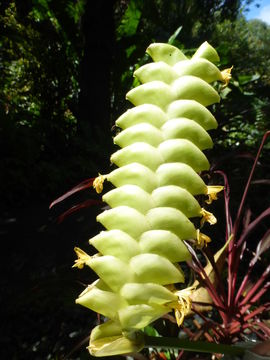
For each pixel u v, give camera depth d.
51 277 1.62
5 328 3.19
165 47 0.80
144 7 12.26
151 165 0.71
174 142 0.71
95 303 0.65
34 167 8.40
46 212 7.04
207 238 0.69
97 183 0.82
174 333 1.46
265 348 0.82
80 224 5.84
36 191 8.17
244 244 1.62
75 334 2.99
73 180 8.69
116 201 0.68
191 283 1.62
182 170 0.69
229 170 4.78
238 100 8.16
